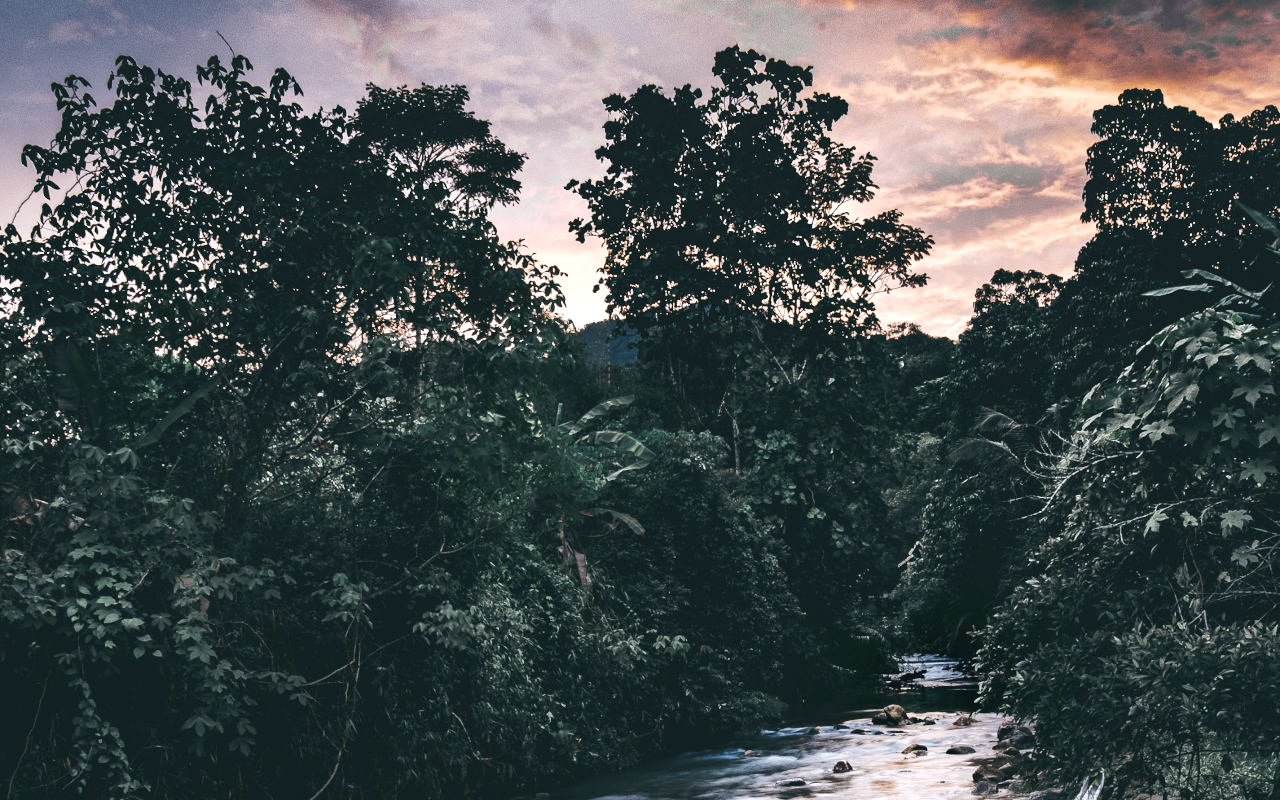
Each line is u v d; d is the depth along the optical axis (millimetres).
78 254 10672
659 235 25188
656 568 17922
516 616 12977
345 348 11492
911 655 34438
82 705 7930
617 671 15211
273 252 11164
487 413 11625
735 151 25438
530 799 12438
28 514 8672
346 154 11836
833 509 24422
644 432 20531
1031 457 26375
